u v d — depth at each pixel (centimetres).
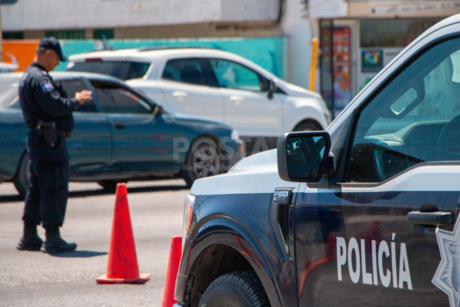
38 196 949
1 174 1269
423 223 326
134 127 1398
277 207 414
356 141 382
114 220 794
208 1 2833
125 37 3281
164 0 2964
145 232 1080
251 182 450
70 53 2855
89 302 714
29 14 3359
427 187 331
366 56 2831
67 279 806
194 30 3103
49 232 936
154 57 1659
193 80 1705
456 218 313
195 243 485
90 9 3183
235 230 444
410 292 333
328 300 380
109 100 1390
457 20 341
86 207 1306
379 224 350
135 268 795
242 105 1761
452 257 313
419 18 2853
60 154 919
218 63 1755
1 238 1034
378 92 380
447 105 349
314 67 2556
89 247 978
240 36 3002
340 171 385
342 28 2805
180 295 504
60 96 902
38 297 735
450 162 332
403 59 368
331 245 377
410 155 356
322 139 388
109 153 1366
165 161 1445
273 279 413
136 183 1667
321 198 387
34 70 910
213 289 464
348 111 392
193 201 500
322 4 2731
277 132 1825
